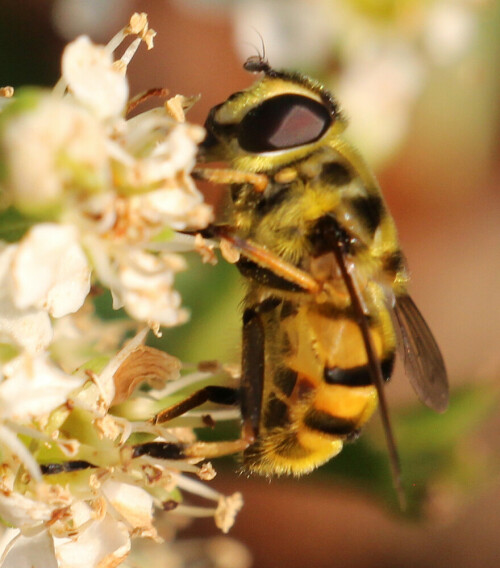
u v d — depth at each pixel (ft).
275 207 0.27
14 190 0.24
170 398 0.28
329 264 0.27
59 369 0.26
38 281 0.25
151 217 0.25
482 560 0.49
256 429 0.27
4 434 0.26
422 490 0.31
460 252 0.56
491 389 0.32
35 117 0.24
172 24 0.43
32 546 0.26
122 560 0.27
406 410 0.32
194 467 0.27
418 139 0.37
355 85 0.35
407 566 0.49
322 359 0.28
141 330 0.27
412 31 0.36
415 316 0.29
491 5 0.36
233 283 0.32
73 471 0.26
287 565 0.48
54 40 0.36
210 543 0.33
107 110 0.25
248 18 0.36
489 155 0.46
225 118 0.27
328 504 0.49
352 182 0.27
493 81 0.36
